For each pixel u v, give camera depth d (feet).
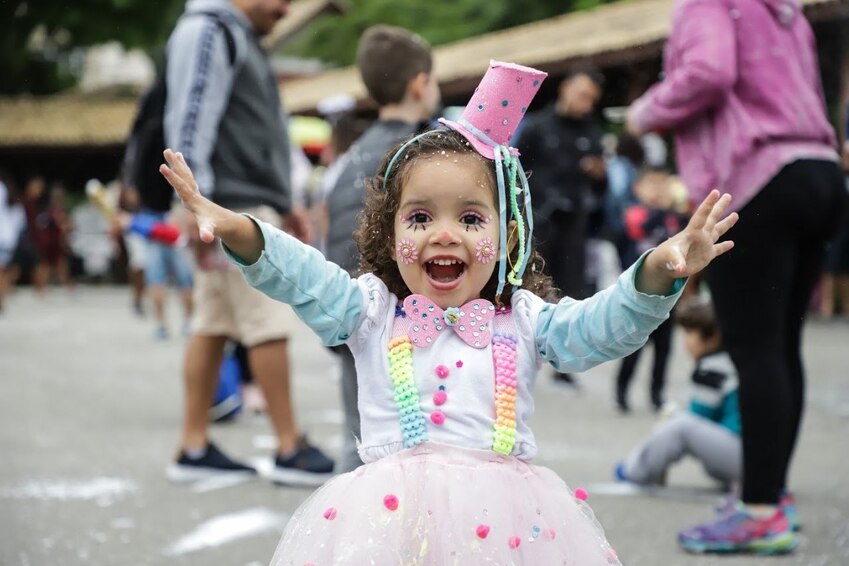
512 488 7.64
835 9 29.22
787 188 12.67
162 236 17.51
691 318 16.67
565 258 26.09
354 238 8.94
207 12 16.56
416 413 7.82
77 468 18.15
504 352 8.02
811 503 15.72
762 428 12.94
